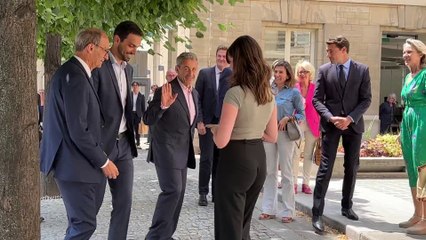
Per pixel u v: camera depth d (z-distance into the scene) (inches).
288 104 259.1
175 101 209.8
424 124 212.7
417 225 226.4
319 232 242.7
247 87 159.0
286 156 262.1
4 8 112.1
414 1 676.1
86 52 161.8
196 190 363.6
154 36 303.3
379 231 229.6
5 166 115.3
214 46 623.5
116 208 194.2
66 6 257.6
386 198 315.6
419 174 213.8
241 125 159.5
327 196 313.4
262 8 640.4
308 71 314.8
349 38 665.0
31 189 118.0
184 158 212.5
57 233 246.2
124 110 192.7
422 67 223.3
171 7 279.0
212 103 298.7
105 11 258.8
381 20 670.5
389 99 669.9
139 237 239.8
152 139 212.8
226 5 624.1
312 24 658.8
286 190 264.4
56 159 160.1
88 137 156.4
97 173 162.6
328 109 240.5
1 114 114.1
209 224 262.5
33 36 116.3
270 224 261.3
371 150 427.8
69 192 161.9
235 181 159.8
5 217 116.0
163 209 209.9
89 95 161.2
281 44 660.7
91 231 164.9
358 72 237.8
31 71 116.2
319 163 260.1
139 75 884.0
